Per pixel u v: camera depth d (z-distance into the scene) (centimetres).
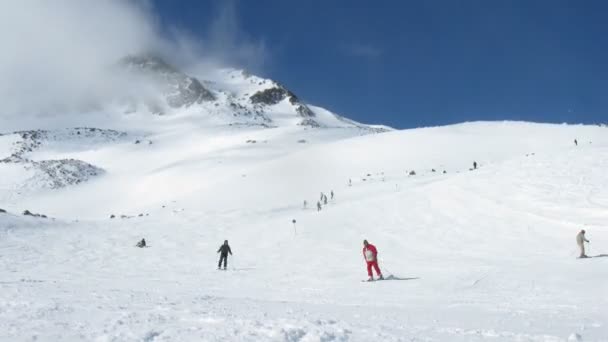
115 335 748
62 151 19538
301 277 2106
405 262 2380
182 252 3297
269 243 3400
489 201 3478
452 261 2286
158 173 13288
